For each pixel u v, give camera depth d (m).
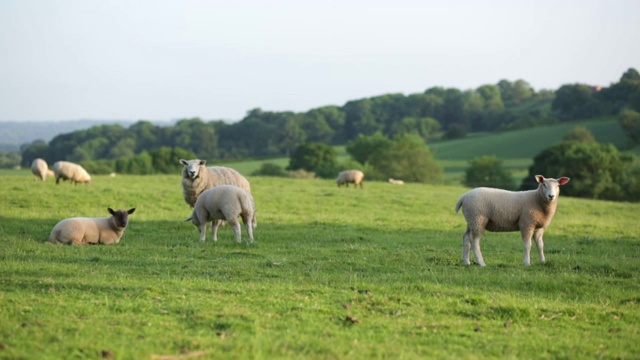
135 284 11.38
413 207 32.19
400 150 75.25
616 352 8.84
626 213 33.88
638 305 11.64
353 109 162.25
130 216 24.20
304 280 12.55
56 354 7.71
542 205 14.87
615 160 61.91
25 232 19.08
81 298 10.30
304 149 87.31
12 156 148.88
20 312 9.28
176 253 15.73
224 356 7.88
